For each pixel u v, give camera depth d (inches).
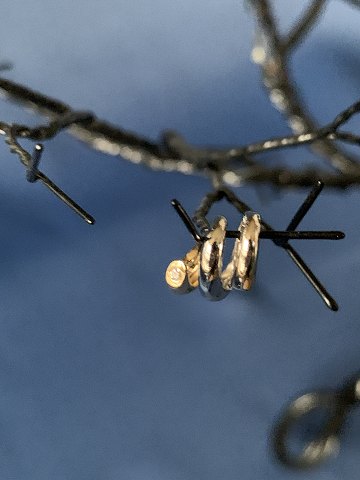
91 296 14.2
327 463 13.2
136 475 13.1
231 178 12.0
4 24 15.4
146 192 14.9
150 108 15.2
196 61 15.5
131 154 11.8
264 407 13.4
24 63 15.2
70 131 11.6
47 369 13.7
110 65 15.4
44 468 13.1
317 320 14.1
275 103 12.4
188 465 13.2
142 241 14.7
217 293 8.4
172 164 11.9
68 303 14.2
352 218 14.8
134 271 14.4
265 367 13.8
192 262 8.5
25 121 14.0
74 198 14.7
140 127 15.1
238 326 14.1
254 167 12.0
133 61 15.5
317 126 12.6
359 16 15.8
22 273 14.3
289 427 12.9
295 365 13.8
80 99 15.1
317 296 14.2
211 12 15.8
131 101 15.2
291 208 14.6
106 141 11.7
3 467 13.0
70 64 15.3
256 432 13.3
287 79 12.4
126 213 14.9
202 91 15.4
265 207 14.6
